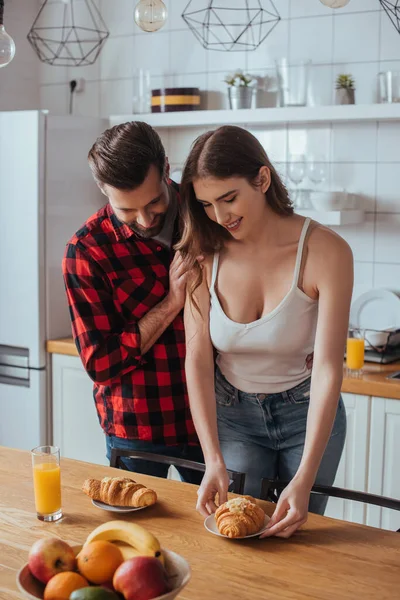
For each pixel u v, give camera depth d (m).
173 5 3.78
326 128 3.46
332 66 3.41
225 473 1.74
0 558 1.47
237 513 1.57
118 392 2.21
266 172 1.80
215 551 1.50
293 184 3.54
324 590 1.35
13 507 1.72
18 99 4.12
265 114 3.33
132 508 1.69
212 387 1.94
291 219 1.91
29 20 4.14
